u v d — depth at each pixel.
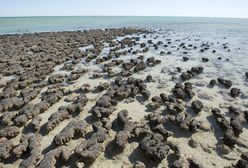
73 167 8.85
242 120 11.77
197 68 18.91
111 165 8.91
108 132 10.77
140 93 14.94
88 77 18.08
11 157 9.40
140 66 19.58
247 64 21.59
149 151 8.97
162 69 19.75
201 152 9.52
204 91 15.23
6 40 36.50
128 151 9.63
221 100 13.97
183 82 16.81
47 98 13.66
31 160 8.68
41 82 16.64
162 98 13.82
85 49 29.17
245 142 10.15
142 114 12.46
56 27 71.44
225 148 9.62
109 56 23.38
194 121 11.01
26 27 71.44
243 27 69.12
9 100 13.45
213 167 8.73
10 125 11.59
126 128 10.52
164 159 9.15
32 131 11.12
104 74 18.67
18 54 25.91
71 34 44.16
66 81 17.34
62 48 28.62
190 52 26.84
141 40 36.53
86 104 13.61
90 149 9.19
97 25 79.44
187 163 8.70
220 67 20.59
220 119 11.38
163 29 59.28
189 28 63.59
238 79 17.50
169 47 29.92
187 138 10.41
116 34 43.97
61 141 9.90
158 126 10.58
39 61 22.44
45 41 35.03
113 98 14.23
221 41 36.38
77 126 10.67
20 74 18.97
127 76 18.16
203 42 34.81
